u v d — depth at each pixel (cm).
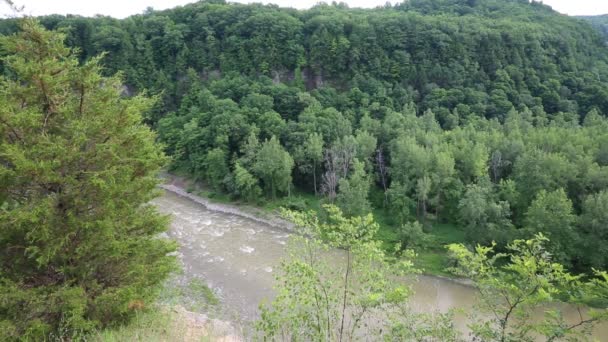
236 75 7488
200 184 5606
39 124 1063
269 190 5069
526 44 7506
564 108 6612
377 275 930
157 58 8350
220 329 1480
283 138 5494
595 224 3150
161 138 6450
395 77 7200
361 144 5047
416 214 4356
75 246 1152
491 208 3553
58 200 1115
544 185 3709
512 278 833
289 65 7750
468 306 2756
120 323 1207
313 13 9219
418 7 11550
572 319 2094
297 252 1008
